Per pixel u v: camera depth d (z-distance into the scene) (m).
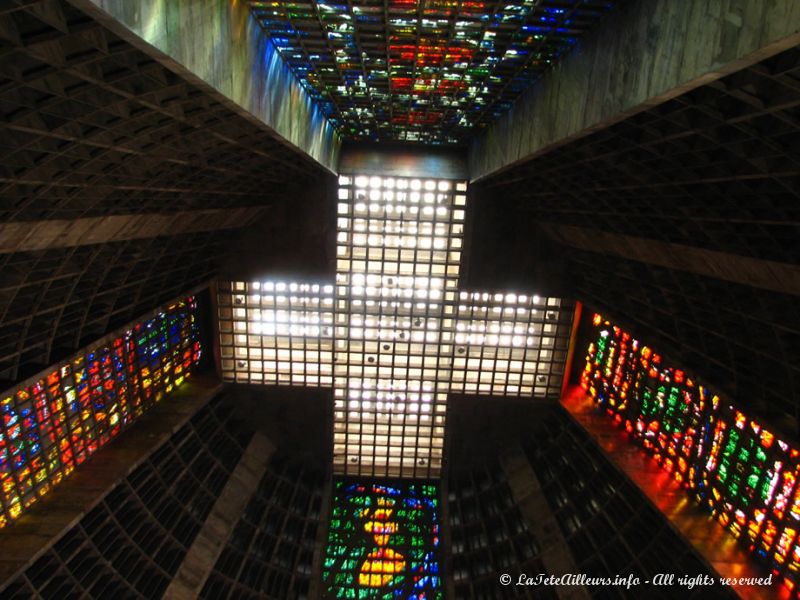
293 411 25.94
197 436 22.66
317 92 16.05
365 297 23.94
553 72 12.49
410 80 14.48
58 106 8.08
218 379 24.89
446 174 22.06
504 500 24.95
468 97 15.83
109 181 11.49
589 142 11.77
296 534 24.47
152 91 8.60
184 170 13.45
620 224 15.91
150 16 6.69
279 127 12.89
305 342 24.64
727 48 6.24
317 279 23.41
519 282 23.31
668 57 7.58
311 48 12.59
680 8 7.36
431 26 11.10
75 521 15.59
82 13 6.32
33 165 9.04
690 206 11.95
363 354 25.06
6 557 14.11
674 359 17.23
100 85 7.75
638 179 12.14
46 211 10.85
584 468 22.64
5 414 13.95
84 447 17.86
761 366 13.61
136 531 18.48
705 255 13.25
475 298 23.91
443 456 26.69
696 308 15.04
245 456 24.89
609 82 9.52
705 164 9.94
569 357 24.41
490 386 25.48
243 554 21.91
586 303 22.58
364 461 27.31
